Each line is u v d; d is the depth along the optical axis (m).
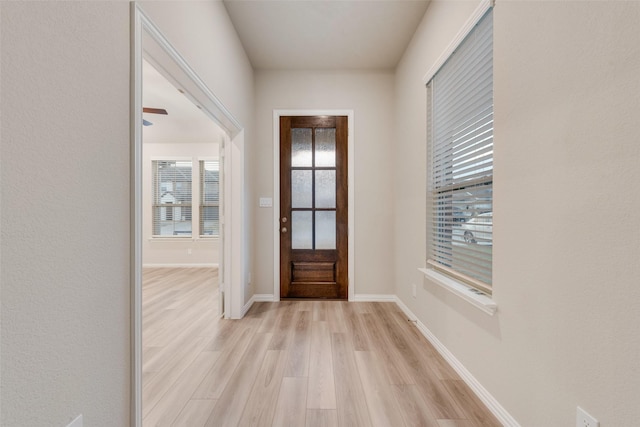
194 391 1.73
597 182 0.98
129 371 1.19
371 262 3.64
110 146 1.08
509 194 1.44
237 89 2.87
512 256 1.41
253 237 3.54
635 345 0.87
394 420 1.48
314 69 3.62
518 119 1.37
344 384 1.80
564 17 1.11
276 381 1.83
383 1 2.47
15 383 0.76
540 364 1.23
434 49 2.39
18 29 0.76
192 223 6.13
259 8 2.54
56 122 0.87
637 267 0.86
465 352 1.85
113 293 1.10
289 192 3.65
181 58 1.66
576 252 1.06
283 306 3.41
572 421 1.08
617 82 0.92
